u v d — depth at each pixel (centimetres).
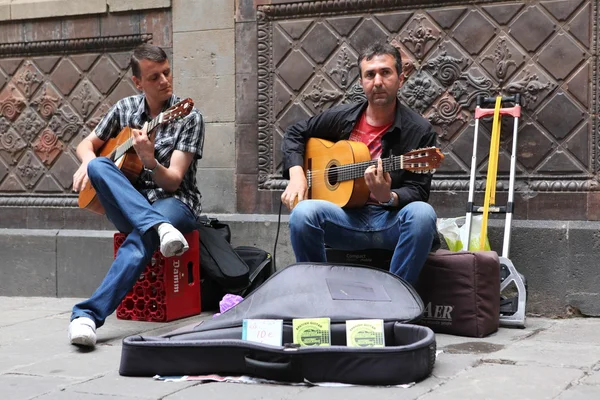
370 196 422
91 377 329
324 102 518
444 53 488
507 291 467
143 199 413
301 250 402
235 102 539
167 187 441
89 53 582
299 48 522
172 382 317
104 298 404
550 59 464
